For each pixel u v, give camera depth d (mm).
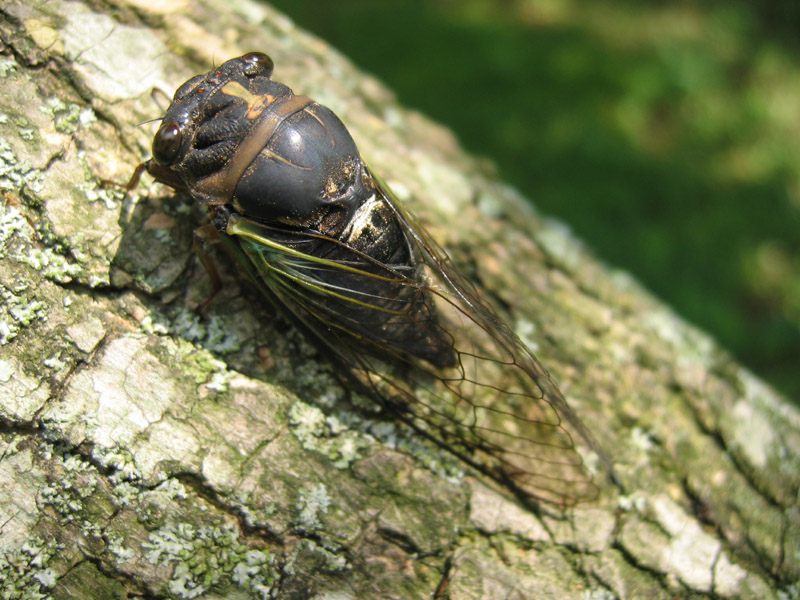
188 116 115
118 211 117
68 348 111
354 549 112
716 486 123
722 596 117
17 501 107
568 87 273
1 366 109
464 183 138
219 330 117
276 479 113
